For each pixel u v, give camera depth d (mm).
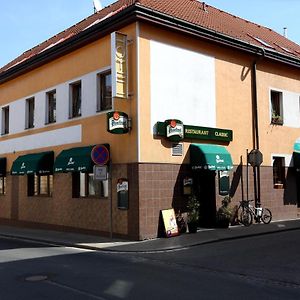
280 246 12953
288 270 9578
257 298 7293
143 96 15086
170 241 14141
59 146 18719
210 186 17422
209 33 17047
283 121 20672
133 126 15023
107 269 9953
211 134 17078
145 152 14984
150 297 7371
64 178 18328
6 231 19109
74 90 18391
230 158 16891
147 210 14836
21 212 21234
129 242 14273
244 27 23266
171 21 15734
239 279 8773
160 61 15703
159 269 9906
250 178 18750
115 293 7656
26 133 21156
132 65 15164
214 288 8008
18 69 21312
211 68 17500
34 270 9922
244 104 18828
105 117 16328
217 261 10789
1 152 23312
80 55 17719
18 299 7355
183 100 16344
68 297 7410
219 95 17734
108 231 15836
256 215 18484
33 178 20906
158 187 15242
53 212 18906
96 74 16828
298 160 20734
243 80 18891
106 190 16359
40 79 20250
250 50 18859
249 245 13273
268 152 19734
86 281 8664
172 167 15750
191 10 20234
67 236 16438
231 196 17922
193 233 15703
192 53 16812
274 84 20391
